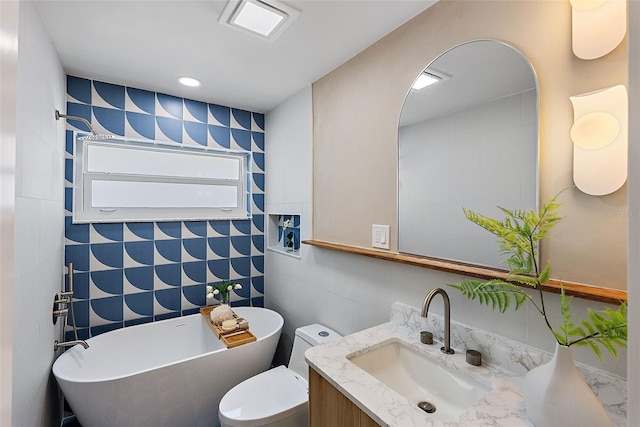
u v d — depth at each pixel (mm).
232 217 2791
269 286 2857
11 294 379
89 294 2191
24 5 1196
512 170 1108
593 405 735
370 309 1724
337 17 1477
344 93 1913
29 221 1252
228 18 1473
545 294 1023
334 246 1896
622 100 857
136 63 1935
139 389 1653
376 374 1271
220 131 2707
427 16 1415
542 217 867
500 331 1146
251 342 2004
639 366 335
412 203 1482
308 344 1906
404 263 1437
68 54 1812
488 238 1183
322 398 1133
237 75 2109
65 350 2041
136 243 2363
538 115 1038
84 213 2209
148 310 2408
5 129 361
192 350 2412
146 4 1376
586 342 763
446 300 1224
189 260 2582
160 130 2430
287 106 2549
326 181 2078
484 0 1202
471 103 1241
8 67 371
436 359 1209
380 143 1660
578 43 940
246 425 1435
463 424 829
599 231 905
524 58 1079
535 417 801
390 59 1599
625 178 854
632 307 345
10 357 373
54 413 1747
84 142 2207
